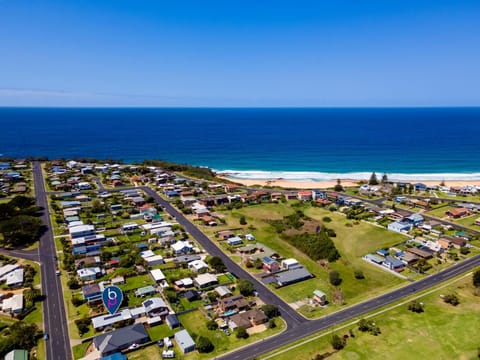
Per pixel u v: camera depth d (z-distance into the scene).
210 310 77.31
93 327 70.25
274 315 75.19
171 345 65.44
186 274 92.56
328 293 85.88
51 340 66.38
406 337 67.25
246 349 64.62
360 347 64.50
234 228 127.19
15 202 133.75
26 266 93.19
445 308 77.38
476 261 101.62
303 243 111.44
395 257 104.31
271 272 95.62
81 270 90.50
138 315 74.12
